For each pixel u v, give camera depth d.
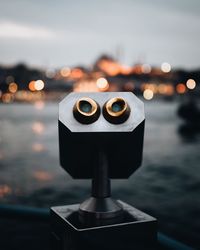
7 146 46.84
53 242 1.17
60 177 27.41
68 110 1.09
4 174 28.67
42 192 22.77
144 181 26.77
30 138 56.34
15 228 12.09
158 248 1.13
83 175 1.20
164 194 22.69
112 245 1.05
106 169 1.13
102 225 1.06
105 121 1.07
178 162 35.00
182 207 19.23
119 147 1.11
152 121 91.31
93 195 1.13
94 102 1.08
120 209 1.09
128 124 1.06
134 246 1.07
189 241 13.38
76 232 1.03
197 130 70.38
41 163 33.88
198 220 16.48
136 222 1.07
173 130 69.50
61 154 1.16
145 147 45.75
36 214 1.32
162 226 15.71
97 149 1.12
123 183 26.31
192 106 87.38
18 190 23.28
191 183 25.86
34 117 116.25
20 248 9.59
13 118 110.06
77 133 1.05
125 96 1.11
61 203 20.31
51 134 62.72
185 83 92.62
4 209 1.33
